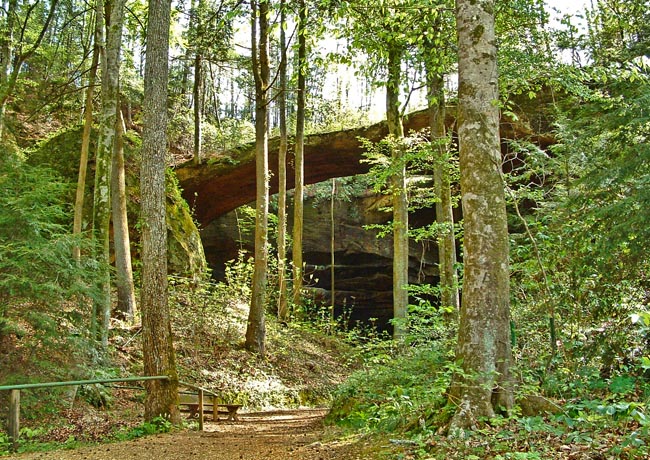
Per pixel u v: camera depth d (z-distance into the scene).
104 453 6.27
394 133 13.10
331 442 6.52
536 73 9.62
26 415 8.45
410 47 10.88
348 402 9.20
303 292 24.44
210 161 23.53
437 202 11.86
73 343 9.11
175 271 18.78
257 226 16.42
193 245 20.06
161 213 8.81
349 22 9.66
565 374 6.41
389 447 5.19
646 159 6.20
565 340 7.08
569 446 4.25
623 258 6.64
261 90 16.56
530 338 7.71
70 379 9.28
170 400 8.65
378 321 31.27
